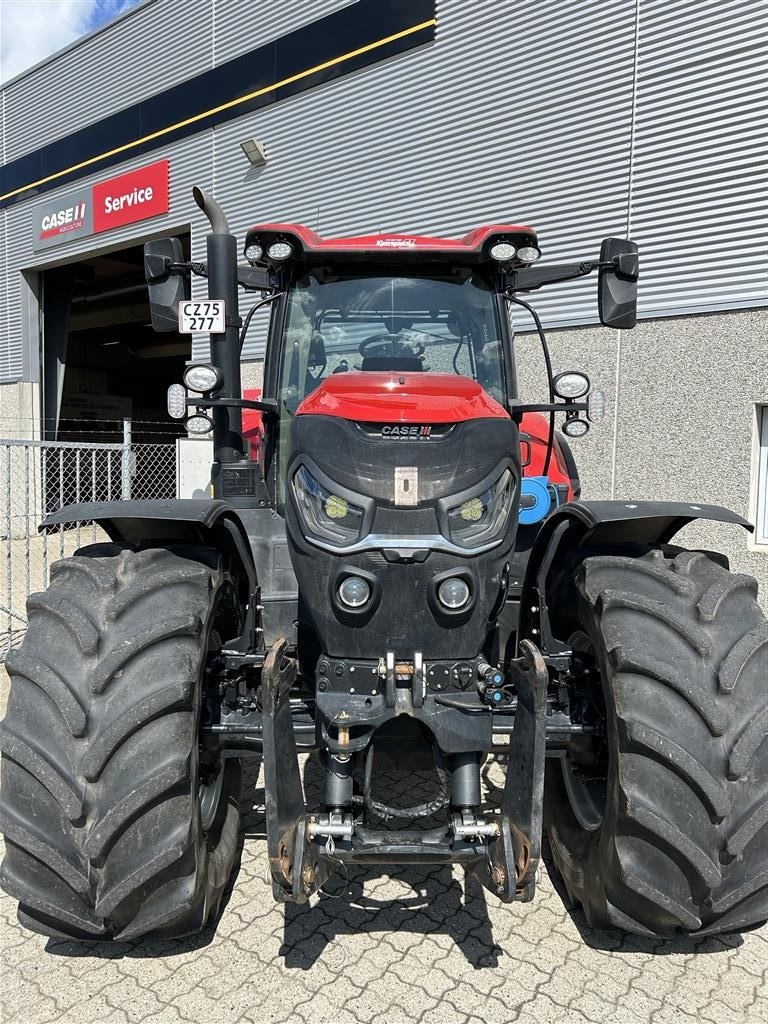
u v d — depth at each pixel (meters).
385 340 3.01
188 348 20.33
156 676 1.99
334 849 2.00
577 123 6.88
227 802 2.61
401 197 8.21
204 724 2.29
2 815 1.98
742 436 6.07
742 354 6.05
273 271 3.04
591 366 6.82
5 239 13.41
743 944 2.37
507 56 7.29
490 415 2.24
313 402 2.27
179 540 2.45
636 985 2.17
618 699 2.01
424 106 7.93
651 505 2.31
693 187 6.25
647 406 6.54
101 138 11.37
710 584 2.18
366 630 2.11
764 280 5.94
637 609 2.10
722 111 6.06
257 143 9.03
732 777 1.94
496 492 2.17
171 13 10.20
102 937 2.03
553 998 2.12
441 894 2.61
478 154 7.57
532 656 2.03
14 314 13.41
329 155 8.78
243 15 9.39
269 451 2.98
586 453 6.84
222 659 2.38
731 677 1.99
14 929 2.46
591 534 2.44
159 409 25.17
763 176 5.90
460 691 2.14
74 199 11.84
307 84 8.85
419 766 2.36
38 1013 2.07
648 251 6.52
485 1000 2.11
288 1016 2.05
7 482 5.54
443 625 2.11
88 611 2.09
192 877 2.00
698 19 6.13
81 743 1.95
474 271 3.04
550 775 2.74
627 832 1.99
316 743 2.22
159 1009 2.08
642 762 1.97
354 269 3.00
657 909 2.02
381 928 2.43
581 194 6.90
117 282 16.25
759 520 6.11
